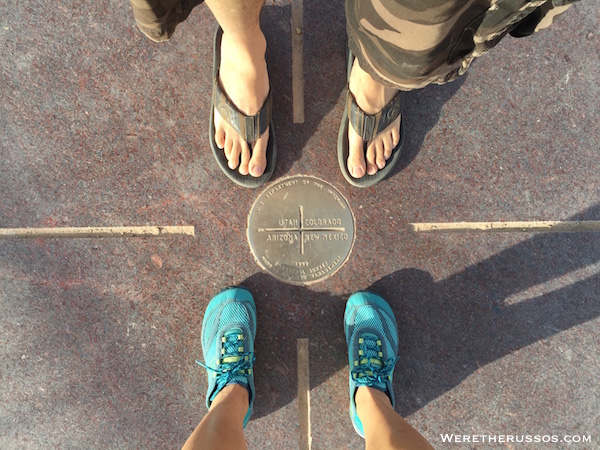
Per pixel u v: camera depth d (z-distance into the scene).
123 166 1.50
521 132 1.54
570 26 1.54
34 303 1.47
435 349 1.51
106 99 1.50
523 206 1.53
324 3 1.54
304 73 1.53
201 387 1.49
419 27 0.72
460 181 1.53
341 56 1.54
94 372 1.48
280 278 1.50
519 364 1.51
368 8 0.77
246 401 1.33
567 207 1.53
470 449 1.50
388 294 1.51
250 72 1.18
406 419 1.50
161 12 0.82
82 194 1.49
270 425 1.48
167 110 1.51
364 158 1.47
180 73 1.52
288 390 1.49
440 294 1.52
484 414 1.50
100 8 1.51
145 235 1.50
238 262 1.50
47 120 1.49
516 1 0.63
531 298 1.52
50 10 1.50
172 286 1.49
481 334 1.52
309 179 1.52
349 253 1.51
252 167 1.44
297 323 1.50
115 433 1.47
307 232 1.51
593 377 1.51
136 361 1.48
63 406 1.47
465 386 1.51
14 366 1.46
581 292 1.52
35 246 1.48
